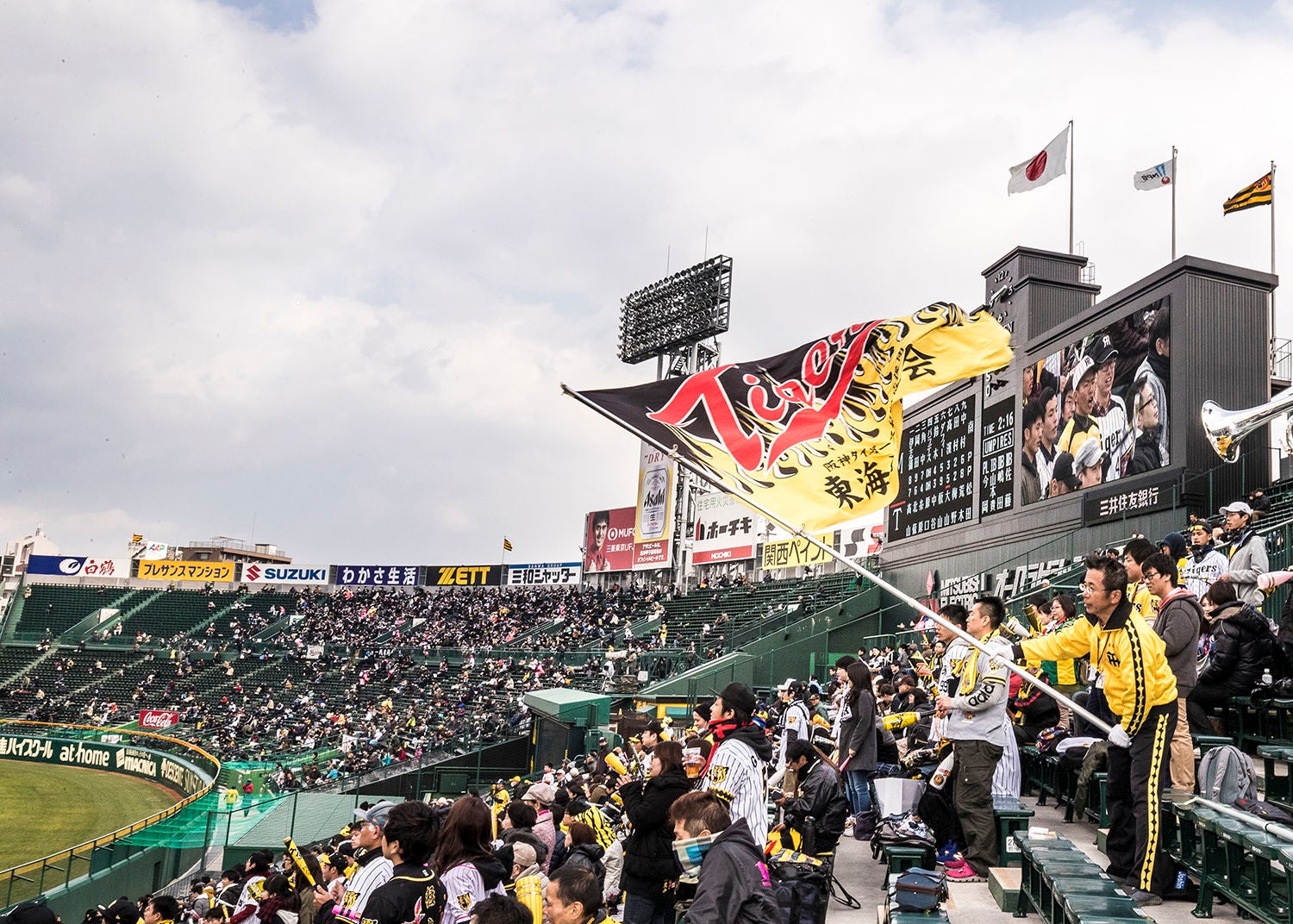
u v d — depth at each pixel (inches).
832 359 343.9
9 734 1861.5
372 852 239.9
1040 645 272.8
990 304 1092.5
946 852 285.1
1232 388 802.8
